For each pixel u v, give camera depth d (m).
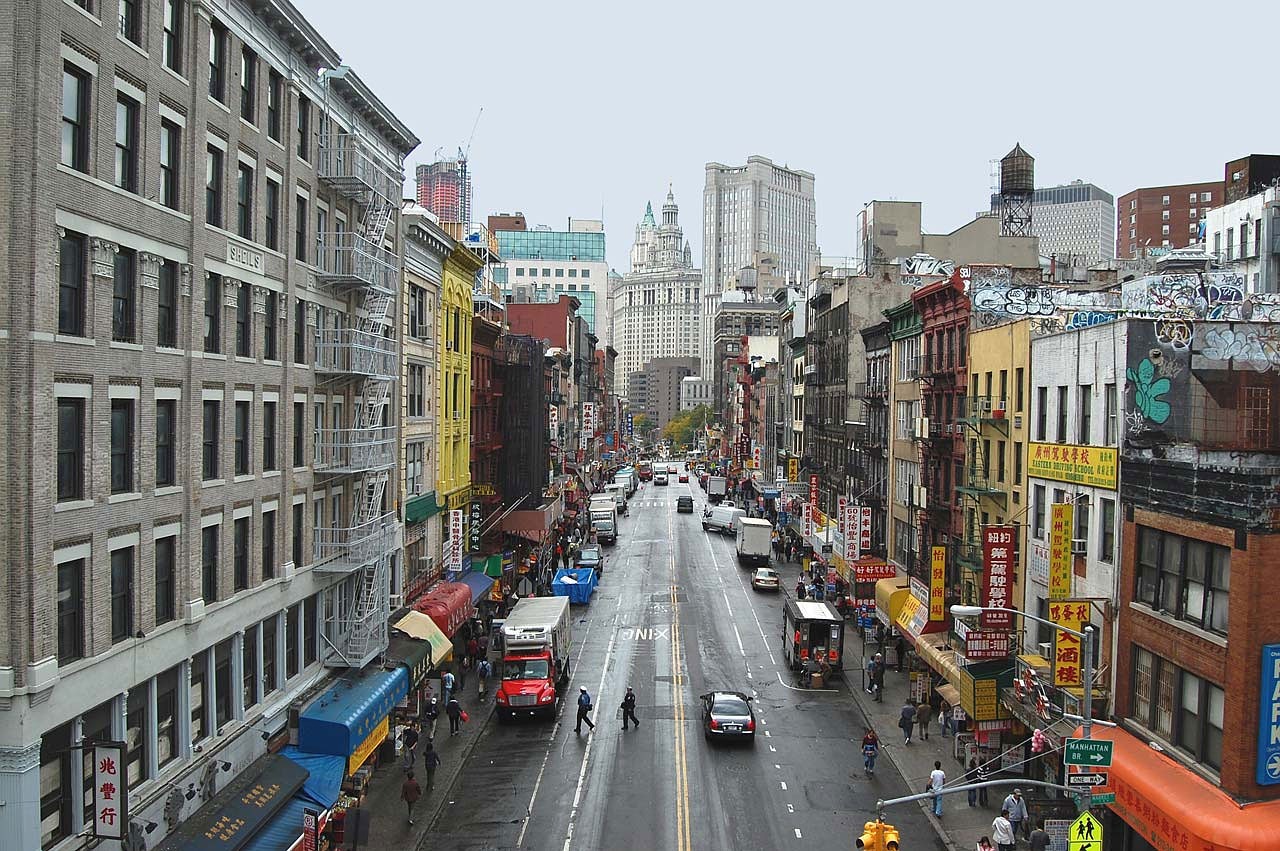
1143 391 26.17
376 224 34.78
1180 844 20.50
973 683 30.61
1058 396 31.14
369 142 35.72
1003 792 29.64
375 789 30.08
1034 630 32.12
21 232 16.81
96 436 19.12
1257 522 20.39
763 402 120.38
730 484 138.12
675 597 62.88
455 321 50.81
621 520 107.75
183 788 21.94
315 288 30.48
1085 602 26.23
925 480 45.41
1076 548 28.84
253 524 26.06
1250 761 20.55
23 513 16.98
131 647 20.25
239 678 25.16
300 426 29.59
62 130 18.06
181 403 22.25
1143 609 24.69
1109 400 27.45
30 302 16.98
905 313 51.72
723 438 172.12
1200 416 26.31
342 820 23.77
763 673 44.84
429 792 29.80
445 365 48.53
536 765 32.53
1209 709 22.09
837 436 71.19
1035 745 27.22
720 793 29.97
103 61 19.03
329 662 31.09
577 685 42.53
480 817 28.06
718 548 86.44
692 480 177.62
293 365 28.61
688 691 41.56
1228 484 21.23
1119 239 154.12
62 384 18.05
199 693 23.48
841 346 70.00
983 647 30.47
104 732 19.81
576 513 97.50
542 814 28.25
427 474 45.41
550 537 73.81
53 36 17.41
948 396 44.06
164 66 21.34
